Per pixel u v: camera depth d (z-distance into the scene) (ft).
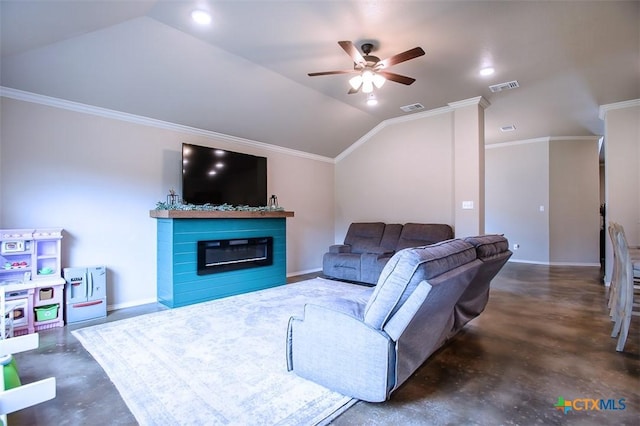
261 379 6.76
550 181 22.49
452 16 8.92
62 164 11.10
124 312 11.66
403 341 5.87
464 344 8.74
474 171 15.23
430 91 14.42
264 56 11.46
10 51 8.81
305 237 20.01
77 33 8.92
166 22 9.44
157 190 13.46
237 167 15.60
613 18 8.91
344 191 21.49
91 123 11.74
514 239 23.84
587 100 15.25
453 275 5.82
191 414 5.58
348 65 12.16
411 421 5.44
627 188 15.26
